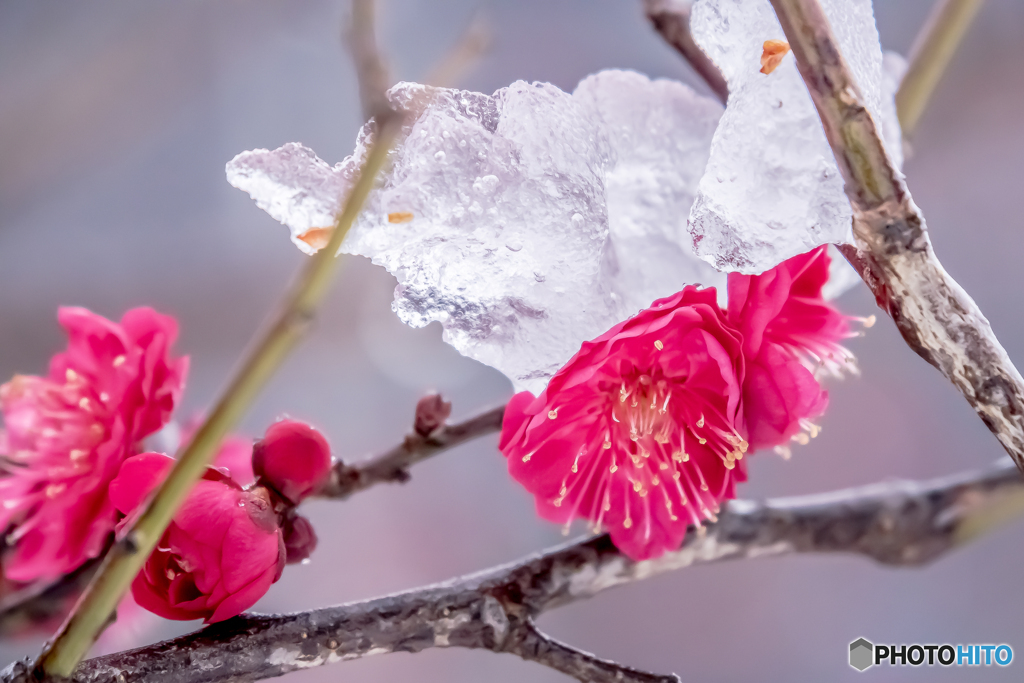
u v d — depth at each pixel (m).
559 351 0.31
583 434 0.31
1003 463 0.36
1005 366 0.30
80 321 0.32
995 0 0.72
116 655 0.31
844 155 0.30
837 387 0.72
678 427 0.31
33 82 0.72
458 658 0.68
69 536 0.32
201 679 0.31
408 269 0.31
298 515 0.31
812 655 0.68
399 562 0.72
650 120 0.32
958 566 0.67
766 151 0.31
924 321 0.30
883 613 0.68
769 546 0.34
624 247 0.32
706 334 0.30
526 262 0.31
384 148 0.29
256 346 0.29
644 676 0.32
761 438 0.31
